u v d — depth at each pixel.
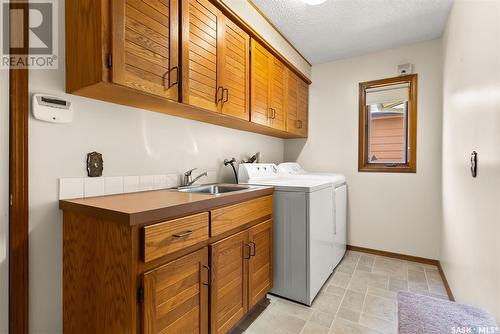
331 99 3.17
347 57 3.04
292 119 2.80
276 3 2.03
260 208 1.77
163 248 1.06
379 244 2.91
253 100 2.07
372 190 2.94
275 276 2.01
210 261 1.33
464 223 1.62
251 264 1.67
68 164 1.26
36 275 1.15
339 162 3.12
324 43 2.69
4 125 1.07
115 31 1.09
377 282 2.27
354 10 2.12
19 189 1.09
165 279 1.08
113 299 1.01
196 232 1.23
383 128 2.98
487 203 1.20
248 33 2.01
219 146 2.26
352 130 3.04
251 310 1.83
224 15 1.75
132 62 1.16
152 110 1.64
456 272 1.82
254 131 2.68
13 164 1.07
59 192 1.22
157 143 1.71
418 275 2.41
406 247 2.77
